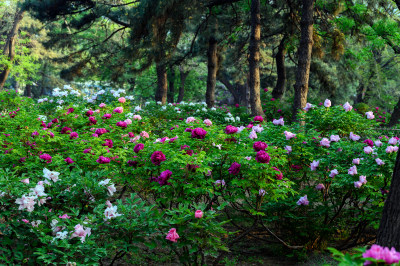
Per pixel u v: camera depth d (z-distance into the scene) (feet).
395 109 47.47
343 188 16.69
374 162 15.44
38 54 123.24
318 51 49.88
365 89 99.81
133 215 11.85
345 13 49.32
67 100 34.91
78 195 12.92
